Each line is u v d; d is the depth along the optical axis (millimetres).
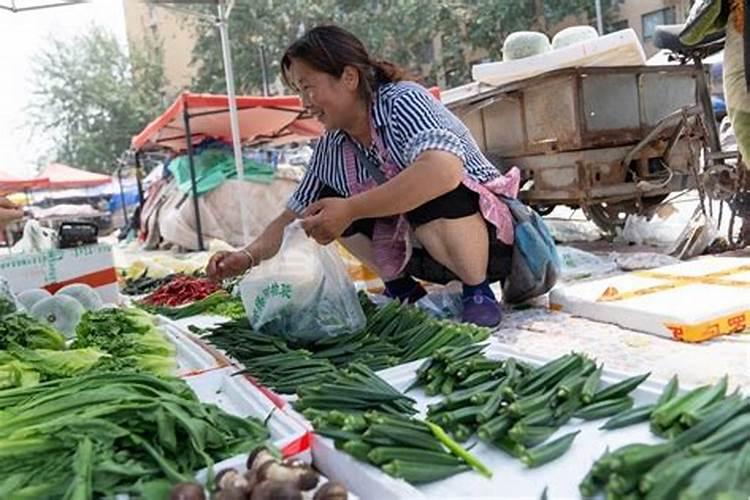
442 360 1606
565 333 2418
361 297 2406
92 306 2857
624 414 1276
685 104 4949
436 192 2193
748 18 3047
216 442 1202
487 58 19250
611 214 5008
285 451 1228
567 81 4555
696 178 4188
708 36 3846
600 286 2908
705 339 2188
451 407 1336
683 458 972
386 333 2068
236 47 22109
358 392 1439
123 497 1052
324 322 2014
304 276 2012
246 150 10422
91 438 1121
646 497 914
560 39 5395
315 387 1501
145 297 3713
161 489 1053
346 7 20844
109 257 3387
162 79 30688
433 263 2752
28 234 3611
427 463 1149
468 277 2557
